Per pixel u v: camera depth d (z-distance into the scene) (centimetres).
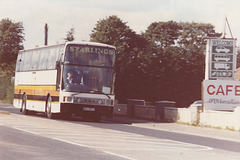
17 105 3950
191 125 3212
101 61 3116
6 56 8981
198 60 8644
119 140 1819
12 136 1750
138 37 7962
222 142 2134
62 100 3033
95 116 3356
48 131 2056
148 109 3806
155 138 2045
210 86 3256
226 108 3266
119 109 4288
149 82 7881
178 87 8344
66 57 3062
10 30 8988
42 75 3412
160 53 8344
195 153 1515
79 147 1503
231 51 3438
